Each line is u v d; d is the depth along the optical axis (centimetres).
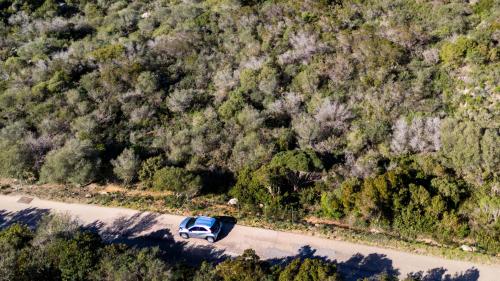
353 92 3572
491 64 3372
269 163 2944
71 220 2761
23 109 3909
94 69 4481
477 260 2247
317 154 2991
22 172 3338
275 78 3781
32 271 2123
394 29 3950
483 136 2661
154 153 3356
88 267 2114
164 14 5444
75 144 3170
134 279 2036
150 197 3030
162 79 4178
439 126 2997
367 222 2566
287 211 2714
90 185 3247
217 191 3038
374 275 2173
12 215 2977
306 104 3616
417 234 2459
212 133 3388
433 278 2184
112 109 3853
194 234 2580
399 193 2461
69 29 5481
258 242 2538
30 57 4847
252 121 3400
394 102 3369
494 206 2372
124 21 5484
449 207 2472
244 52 4344
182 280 2114
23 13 5831
